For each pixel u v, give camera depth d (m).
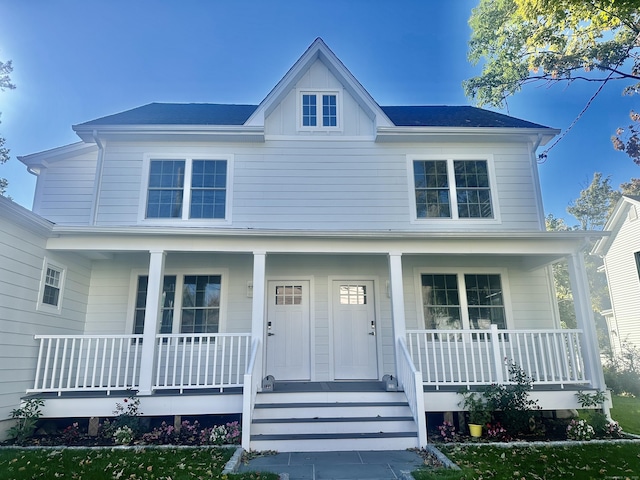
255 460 5.48
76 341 8.27
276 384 7.84
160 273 7.25
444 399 6.87
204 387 6.88
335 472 4.97
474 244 7.76
